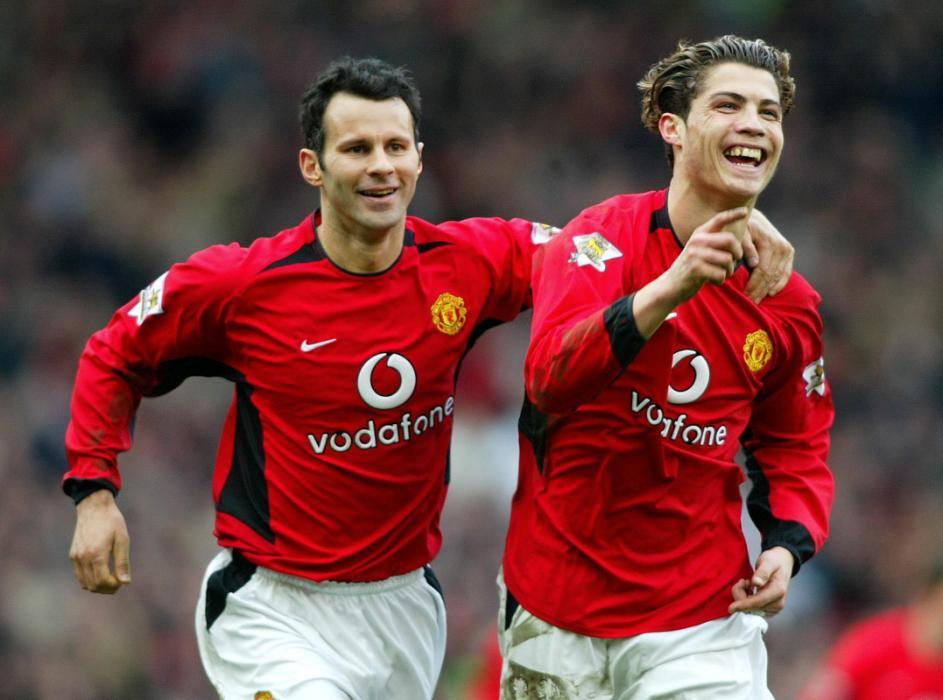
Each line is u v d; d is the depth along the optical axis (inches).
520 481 722.8
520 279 742.5
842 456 2070.6
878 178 2549.2
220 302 719.1
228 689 732.7
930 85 2687.0
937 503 1999.3
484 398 1913.1
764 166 665.0
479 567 1691.7
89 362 746.8
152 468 1790.1
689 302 681.0
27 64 2518.5
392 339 719.1
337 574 730.2
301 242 725.9
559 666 701.3
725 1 2679.6
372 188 698.2
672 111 679.7
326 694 702.5
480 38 2578.7
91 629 1545.3
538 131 2512.3
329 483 724.0
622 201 698.8
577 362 622.2
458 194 2428.6
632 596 692.7
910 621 982.4
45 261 2192.4
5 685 1480.1
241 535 735.1
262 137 2437.3
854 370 2256.4
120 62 2534.5
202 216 2311.8
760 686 714.2
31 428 1834.4
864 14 2701.8
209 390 1945.1
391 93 705.6
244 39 2522.1
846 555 1887.3
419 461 734.5
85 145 2378.2
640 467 684.1
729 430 701.3
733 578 708.0
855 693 988.6
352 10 2581.2
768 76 667.4
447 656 1534.2
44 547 1643.7
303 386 717.3
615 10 2652.6
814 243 2425.0
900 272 2448.3
